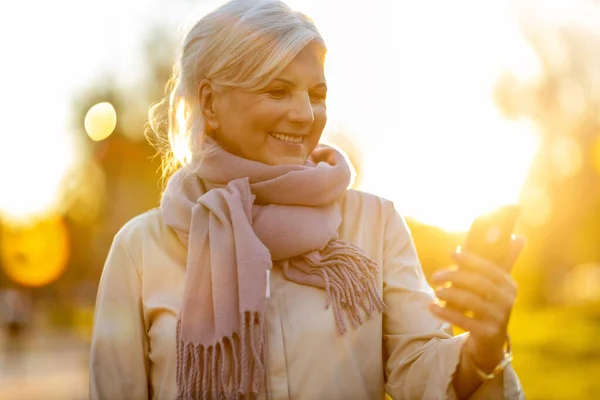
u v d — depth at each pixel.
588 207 30.03
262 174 2.31
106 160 27.97
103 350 2.35
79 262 51.91
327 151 2.46
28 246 53.50
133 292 2.38
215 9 2.38
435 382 2.01
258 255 2.20
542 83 24.42
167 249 2.39
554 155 27.48
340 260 2.28
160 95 24.28
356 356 2.25
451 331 2.28
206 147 2.38
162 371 2.31
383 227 2.42
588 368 10.91
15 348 24.47
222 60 2.28
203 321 2.22
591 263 34.41
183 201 2.38
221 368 2.18
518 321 18.47
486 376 1.90
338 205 2.42
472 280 1.73
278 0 2.31
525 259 32.81
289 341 2.24
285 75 2.25
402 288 2.32
